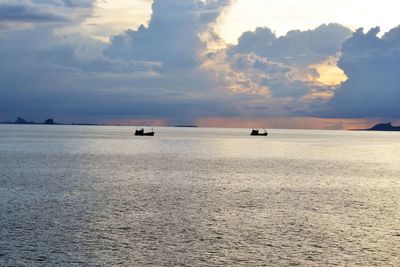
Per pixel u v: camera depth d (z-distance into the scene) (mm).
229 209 56438
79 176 86625
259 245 41438
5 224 46375
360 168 115250
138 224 47750
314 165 121062
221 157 142750
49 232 43906
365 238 44375
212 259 37594
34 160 119375
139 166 108062
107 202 59281
